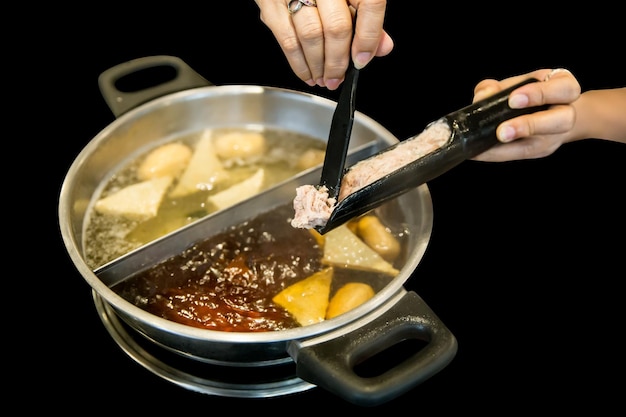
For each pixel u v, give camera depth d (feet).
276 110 3.40
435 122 2.84
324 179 2.67
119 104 3.27
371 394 2.43
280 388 2.75
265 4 2.63
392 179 2.71
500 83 3.06
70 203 2.93
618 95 3.16
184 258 2.93
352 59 2.56
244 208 3.03
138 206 3.10
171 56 3.39
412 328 2.59
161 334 2.60
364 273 2.90
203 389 2.74
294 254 2.95
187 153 3.31
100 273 2.81
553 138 3.01
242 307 2.79
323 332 2.56
